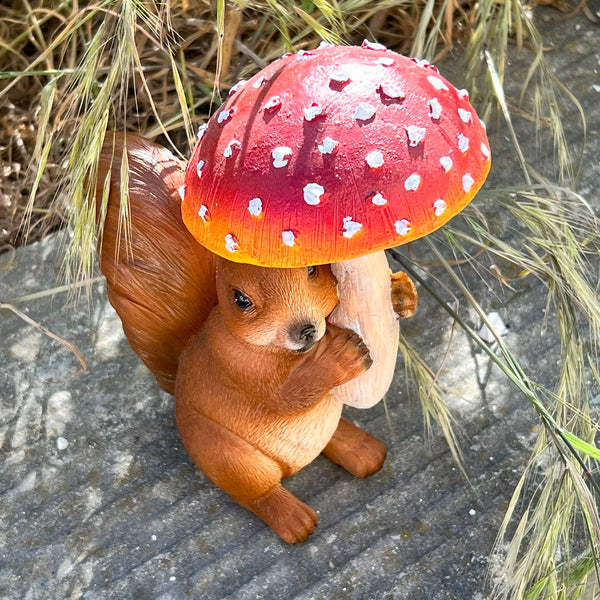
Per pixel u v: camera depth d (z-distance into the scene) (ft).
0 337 1.89
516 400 1.74
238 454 1.51
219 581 1.58
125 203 1.39
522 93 1.90
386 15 2.24
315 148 1.13
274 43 2.13
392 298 1.44
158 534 1.63
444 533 1.60
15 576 1.60
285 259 1.16
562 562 1.52
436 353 1.82
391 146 1.13
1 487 1.70
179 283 1.47
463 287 1.59
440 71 2.17
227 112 1.21
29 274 1.97
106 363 1.85
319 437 1.52
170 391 1.63
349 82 1.16
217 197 1.18
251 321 1.30
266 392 1.42
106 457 1.73
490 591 1.54
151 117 2.16
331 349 1.37
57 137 2.07
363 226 1.13
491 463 1.67
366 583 1.56
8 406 1.80
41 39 2.00
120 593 1.58
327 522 1.62
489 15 1.82
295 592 1.56
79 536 1.64
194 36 2.07
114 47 1.76
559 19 2.29
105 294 1.94
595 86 2.17
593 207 1.98
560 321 1.56
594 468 1.63
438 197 1.15
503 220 1.96
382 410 1.75
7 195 2.08
